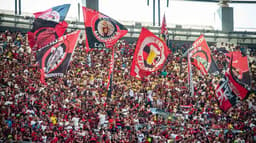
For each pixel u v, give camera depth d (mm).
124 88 70250
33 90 63188
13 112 55781
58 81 68562
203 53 73375
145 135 56812
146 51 61438
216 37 102438
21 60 74062
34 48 56094
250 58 97250
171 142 56844
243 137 62062
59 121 56188
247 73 73000
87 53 82188
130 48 89438
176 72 82562
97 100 64438
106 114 60219
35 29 56125
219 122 65438
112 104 62969
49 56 56094
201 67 73125
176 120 63188
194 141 57875
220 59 92625
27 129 53031
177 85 76062
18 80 65500
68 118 57469
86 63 79250
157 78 76938
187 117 65750
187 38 100938
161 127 61281
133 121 60125
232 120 67312
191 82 66625
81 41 87938
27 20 89062
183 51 95750
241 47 98812
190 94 67375
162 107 67438
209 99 72562
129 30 97250
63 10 57938
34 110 57375
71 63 76938
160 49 62219
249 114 70500
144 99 68062
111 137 55625
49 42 56344
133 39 96688
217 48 97375
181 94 72375
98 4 95375
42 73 55625
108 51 85688
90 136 54156
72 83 69500
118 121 59344
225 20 105438
